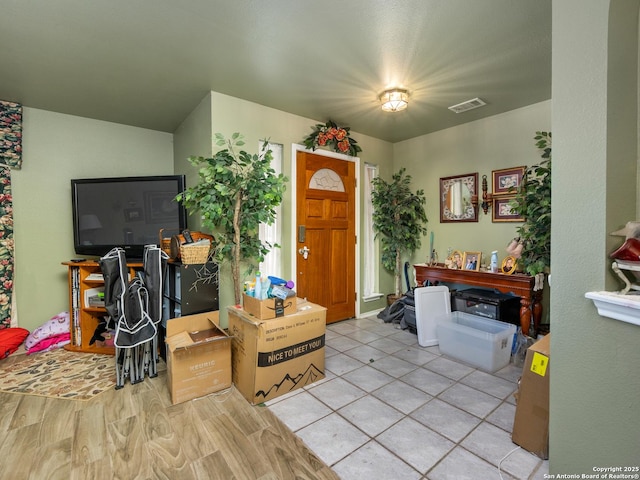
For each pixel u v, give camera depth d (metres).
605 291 0.97
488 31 1.82
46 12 1.64
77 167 3.17
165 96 2.72
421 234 3.87
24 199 2.92
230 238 2.66
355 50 2.02
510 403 1.89
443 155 3.61
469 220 3.38
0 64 2.17
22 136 2.89
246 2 1.58
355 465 1.40
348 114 3.13
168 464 1.39
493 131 3.17
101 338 2.75
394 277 4.15
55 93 2.64
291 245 3.14
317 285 3.38
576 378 1.05
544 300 2.88
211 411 1.81
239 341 2.06
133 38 1.88
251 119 2.83
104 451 1.47
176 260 2.47
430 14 1.68
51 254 3.06
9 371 2.32
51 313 3.07
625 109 1.00
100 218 2.91
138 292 2.03
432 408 1.84
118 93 2.65
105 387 2.07
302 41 1.93
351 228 3.70
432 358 2.56
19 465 1.38
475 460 1.42
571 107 1.05
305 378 2.10
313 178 3.33
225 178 2.35
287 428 1.65
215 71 2.29
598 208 0.99
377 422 1.71
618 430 0.95
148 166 3.57
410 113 3.10
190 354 1.92
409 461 1.42
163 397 1.95
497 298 2.87
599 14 0.97
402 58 2.11
